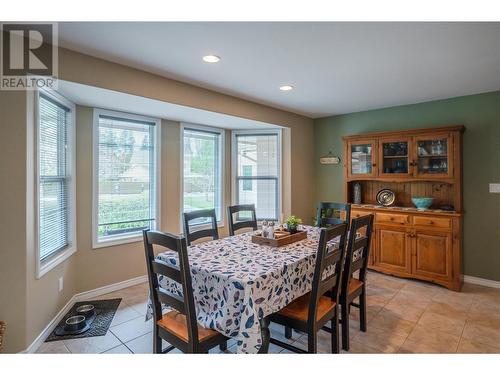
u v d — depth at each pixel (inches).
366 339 91.7
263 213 181.2
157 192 144.9
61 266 104.7
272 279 67.2
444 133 135.4
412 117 155.9
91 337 92.6
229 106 138.9
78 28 76.2
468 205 139.9
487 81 119.7
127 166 136.1
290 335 92.5
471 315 107.5
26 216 80.0
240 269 69.1
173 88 116.0
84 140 120.3
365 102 152.9
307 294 85.1
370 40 83.4
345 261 83.6
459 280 129.7
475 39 82.7
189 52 91.1
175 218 153.3
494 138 133.2
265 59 96.9
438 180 138.1
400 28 76.5
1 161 76.4
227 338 66.9
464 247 141.2
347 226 76.3
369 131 171.2
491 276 135.0
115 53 91.6
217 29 77.1
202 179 168.7
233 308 63.1
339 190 184.1
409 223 140.9
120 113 130.5
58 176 106.9
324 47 87.8
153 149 144.8
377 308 113.5
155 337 70.6
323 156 190.9
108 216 130.0
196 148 165.6
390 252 147.0
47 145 98.8
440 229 132.6
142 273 139.0
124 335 93.8
